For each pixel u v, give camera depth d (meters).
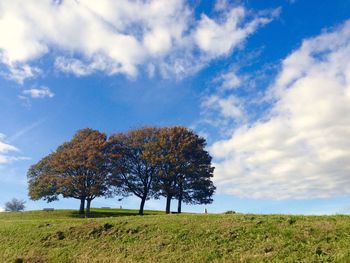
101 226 39.19
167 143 77.31
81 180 74.12
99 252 33.53
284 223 32.12
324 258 24.41
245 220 34.91
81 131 83.88
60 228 40.84
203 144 80.69
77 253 34.03
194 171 76.06
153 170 77.81
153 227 36.84
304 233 28.88
